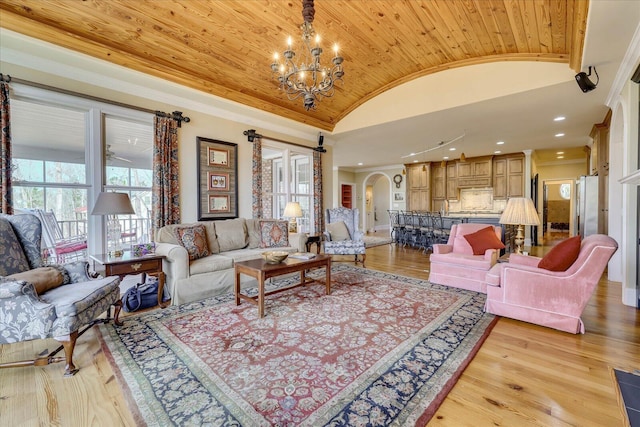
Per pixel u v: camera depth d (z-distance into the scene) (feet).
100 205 9.01
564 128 17.08
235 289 10.02
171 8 8.95
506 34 10.48
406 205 31.96
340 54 12.23
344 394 5.31
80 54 9.14
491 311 9.18
